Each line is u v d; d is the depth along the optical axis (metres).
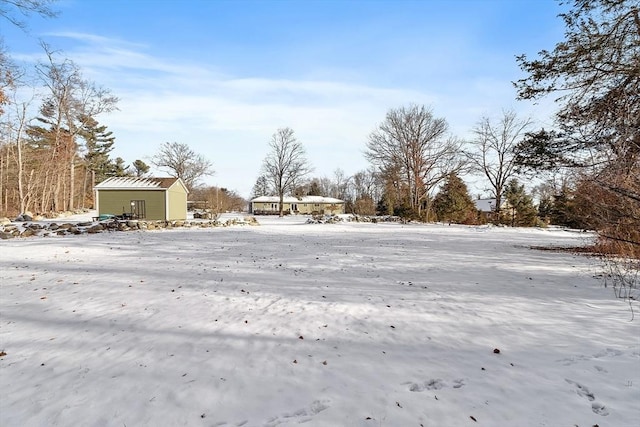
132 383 3.22
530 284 7.20
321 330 4.61
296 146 52.25
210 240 15.38
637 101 9.06
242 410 2.80
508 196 34.72
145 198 28.22
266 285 7.07
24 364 3.61
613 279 7.55
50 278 7.52
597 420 2.64
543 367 3.49
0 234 14.24
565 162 11.66
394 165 39.78
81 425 2.62
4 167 32.69
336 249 12.84
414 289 6.80
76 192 45.09
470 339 4.27
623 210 6.98
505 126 33.78
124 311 5.36
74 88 31.34
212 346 4.07
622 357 3.68
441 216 36.03
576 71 10.62
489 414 2.72
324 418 2.68
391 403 2.88
